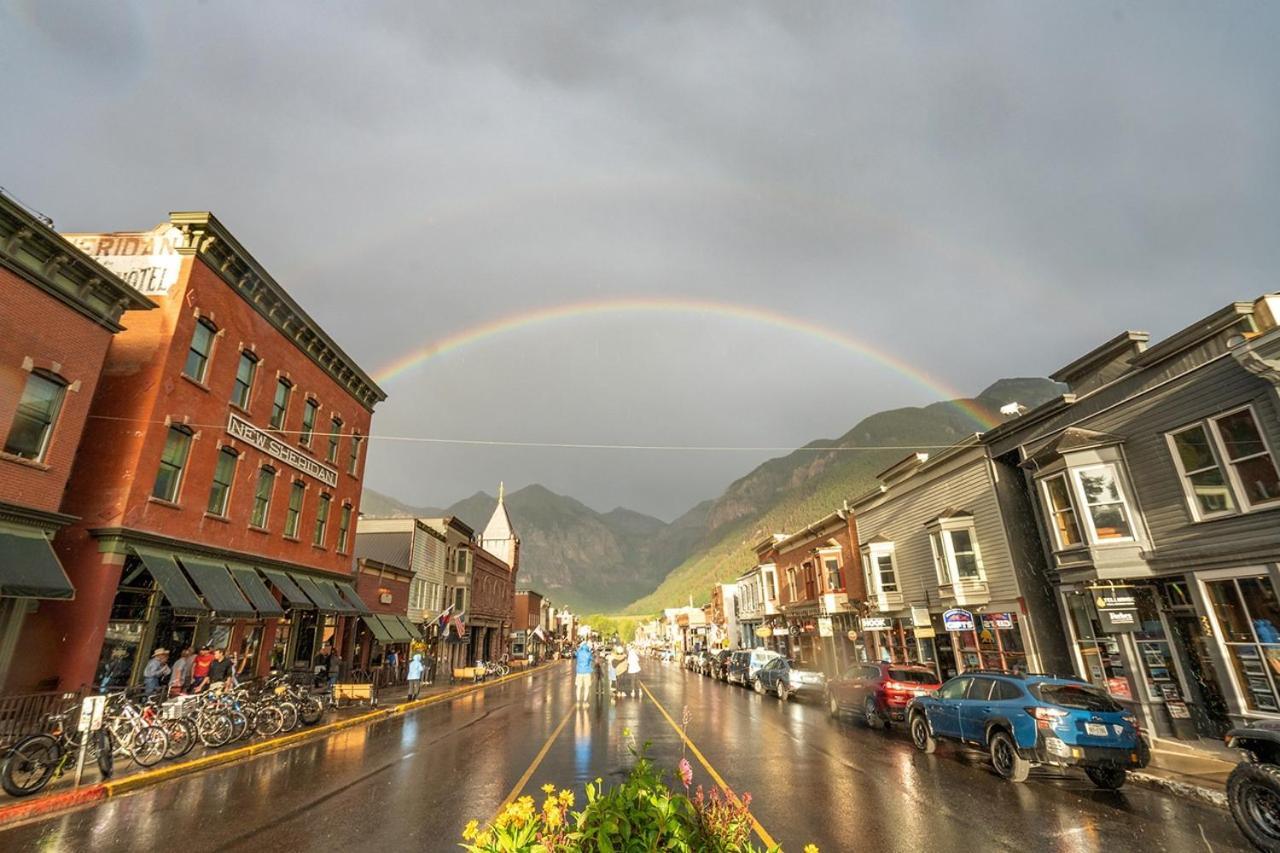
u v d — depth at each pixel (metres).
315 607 23.75
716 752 12.66
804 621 38.34
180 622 18.36
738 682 33.06
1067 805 8.80
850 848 6.88
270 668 22.27
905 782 10.11
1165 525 14.30
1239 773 7.19
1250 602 12.53
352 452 29.77
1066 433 16.22
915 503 24.95
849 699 17.92
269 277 21.42
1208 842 7.18
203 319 19.00
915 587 24.66
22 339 13.49
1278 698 11.92
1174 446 14.15
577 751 12.66
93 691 14.56
